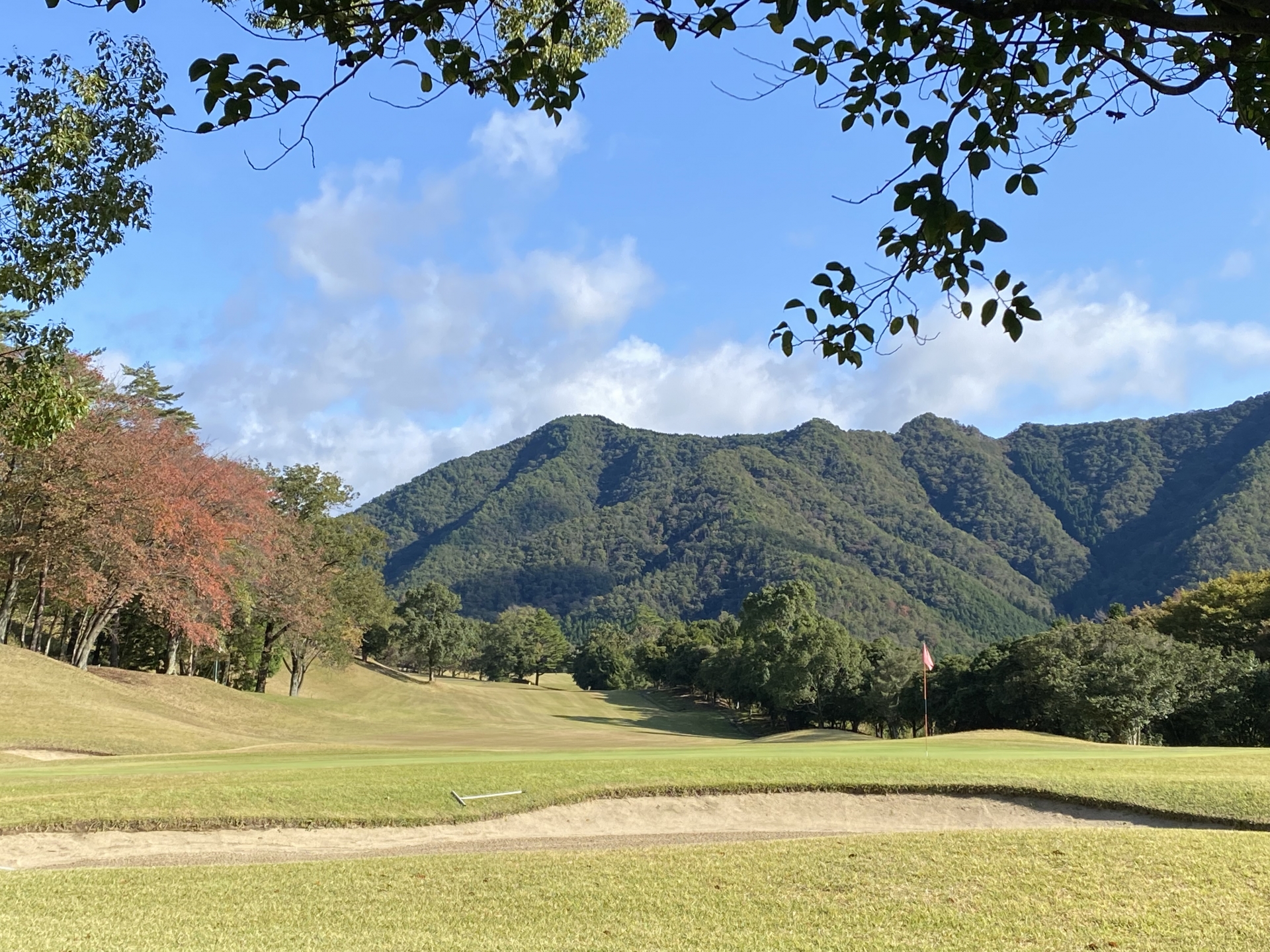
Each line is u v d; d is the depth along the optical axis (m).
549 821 16.00
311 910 9.96
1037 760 20.69
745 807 16.91
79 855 13.55
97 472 35.53
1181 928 8.98
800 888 10.60
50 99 10.80
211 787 16.23
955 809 16.86
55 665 38.28
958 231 4.68
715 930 9.15
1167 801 16.36
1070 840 12.59
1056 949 8.42
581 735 52.50
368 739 43.72
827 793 17.42
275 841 14.49
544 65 5.79
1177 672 46.06
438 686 85.88
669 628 133.75
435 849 14.29
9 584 39.34
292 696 60.66
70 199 11.09
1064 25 4.81
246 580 46.09
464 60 5.38
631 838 15.15
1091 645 48.94
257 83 5.01
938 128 4.79
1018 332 5.02
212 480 43.03
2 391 11.82
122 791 15.94
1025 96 5.66
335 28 5.12
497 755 24.02
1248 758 22.14
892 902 9.97
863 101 5.44
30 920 9.41
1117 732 45.62
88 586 36.00
